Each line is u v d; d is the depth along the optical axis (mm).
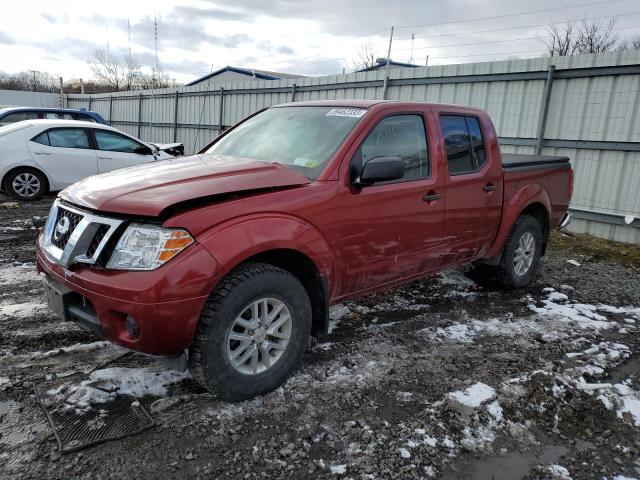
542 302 5059
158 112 19484
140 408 2883
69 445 2543
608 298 5316
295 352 3184
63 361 3385
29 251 6012
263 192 3031
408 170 3873
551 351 3920
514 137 9141
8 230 6945
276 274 2982
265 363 3059
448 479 2490
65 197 3188
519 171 5031
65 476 2357
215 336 2762
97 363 3371
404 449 2670
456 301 4969
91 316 2791
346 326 4211
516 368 3605
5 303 4355
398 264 3877
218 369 2811
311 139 3656
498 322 4465
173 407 2924
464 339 4074
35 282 4914
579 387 3355
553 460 2680
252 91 14648
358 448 2664
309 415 2924
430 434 2811
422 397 3174
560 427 2963
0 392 2990
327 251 3248
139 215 2666
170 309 2572
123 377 3170
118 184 3020
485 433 2857
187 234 2645
